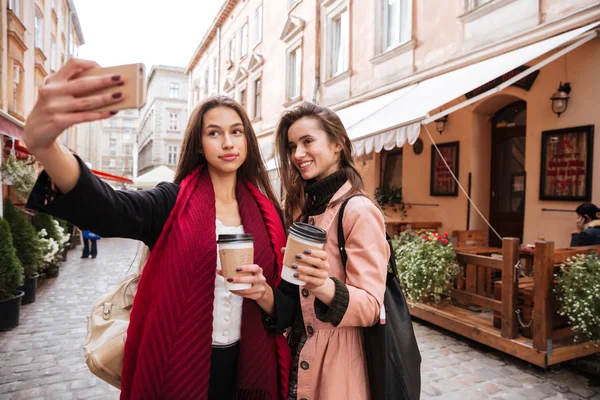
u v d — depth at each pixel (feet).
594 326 11.12
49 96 2.68
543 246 11.94
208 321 4.07
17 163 25.59
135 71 2.68
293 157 5.59
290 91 42.96
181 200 4.35
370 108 23.99
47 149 2.91
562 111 18.40
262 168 5.39
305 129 5.40
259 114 52.19
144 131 173.27
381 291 4.27
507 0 19.03
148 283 4.16
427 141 27.76
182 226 4.18
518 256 13.15
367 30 30.07
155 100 141.28
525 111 22.72
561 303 12.10
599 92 16.97
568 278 11.69
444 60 22.98
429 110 15.53
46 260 26.27
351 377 4.58
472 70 18.86
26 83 36.14
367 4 29.99
